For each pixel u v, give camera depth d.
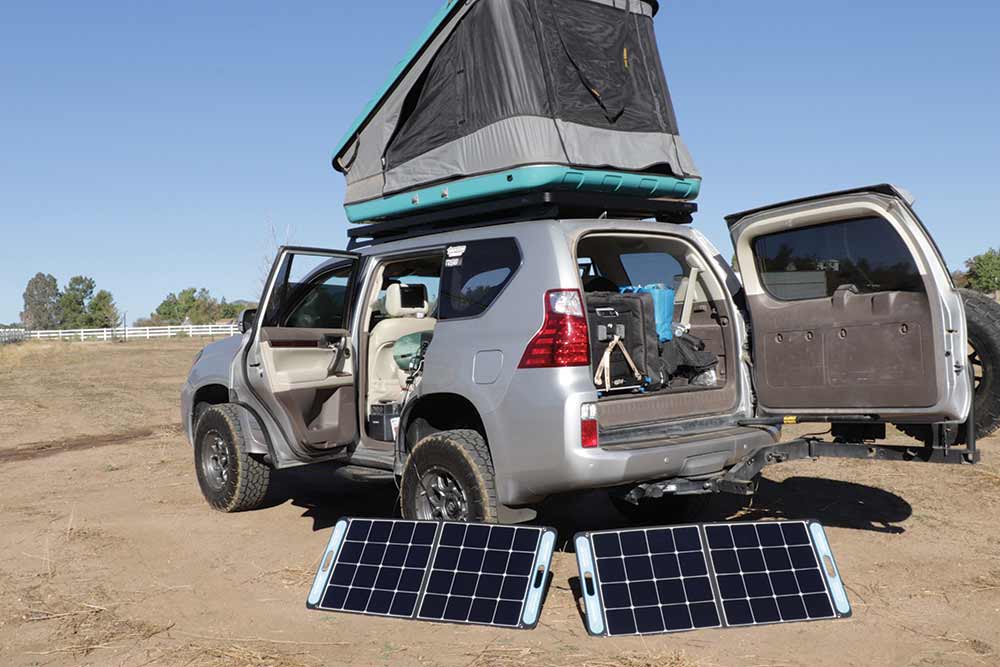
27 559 5.34
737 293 5.41
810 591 3.92
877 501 6.29
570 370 4.27
